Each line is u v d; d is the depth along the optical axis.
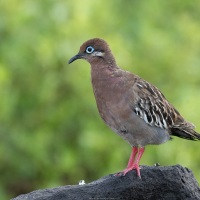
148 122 13.09
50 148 18.47
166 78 18.50
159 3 20.12
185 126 13.50
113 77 13.11
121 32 19.03
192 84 18.44
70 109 18.36
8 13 18.66
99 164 18.23
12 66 18.38
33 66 18.42
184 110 17.08
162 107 13.24
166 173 12.49
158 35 18.72
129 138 13.23
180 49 18.86
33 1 18.75
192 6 20.78
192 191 12.60
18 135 18.42
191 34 19.23
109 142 18.03
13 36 18.47
